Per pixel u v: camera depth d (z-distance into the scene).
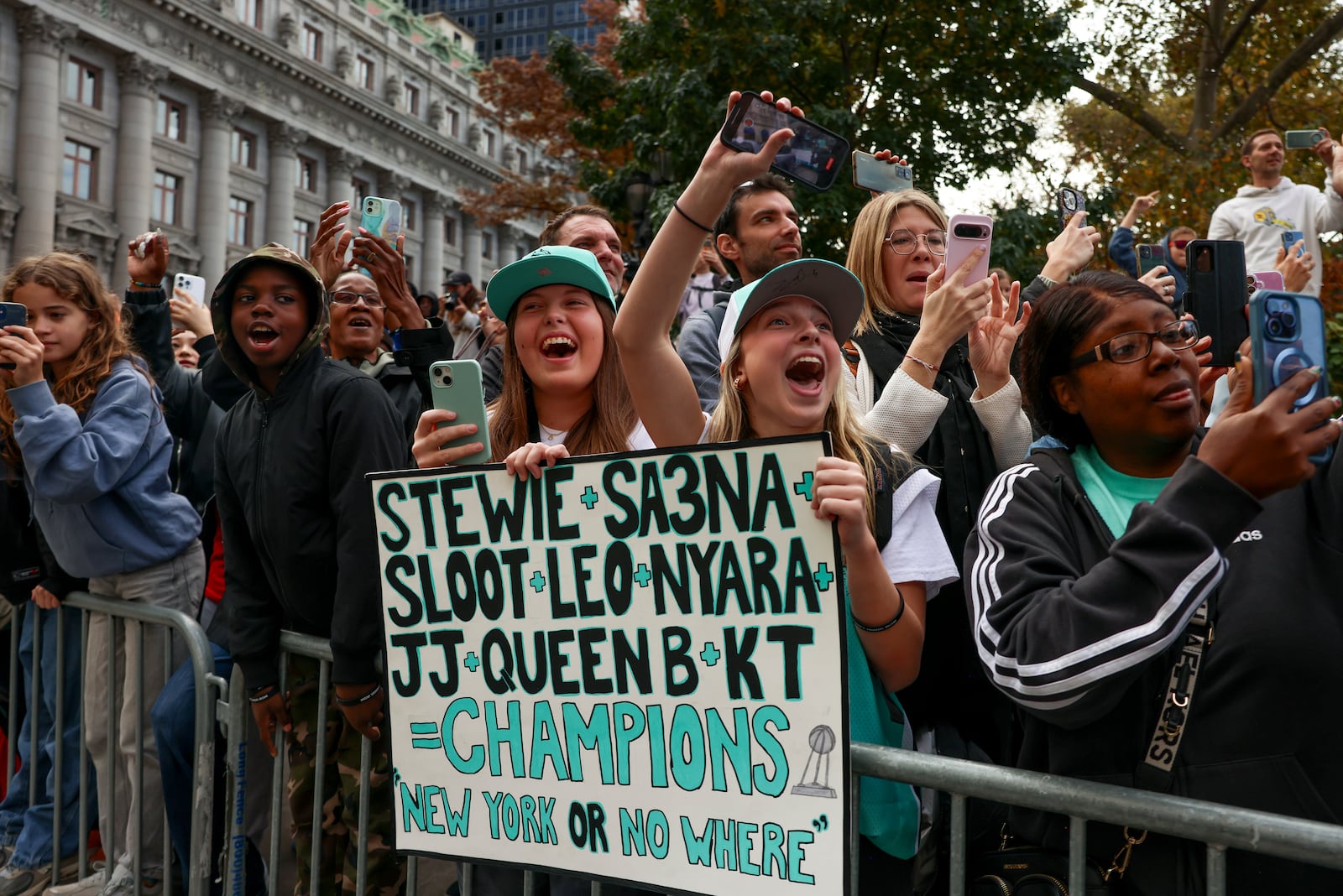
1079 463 1.80
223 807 3.07
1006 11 13.00
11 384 3.25
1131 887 1.58
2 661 4.29
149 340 3.85
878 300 2.83
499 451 2.55
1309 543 1.52
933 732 2.25
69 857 3.57
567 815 1.94
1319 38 14.78
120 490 3.22
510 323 2.55
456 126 55.09
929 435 2.47
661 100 12.62
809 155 2.05
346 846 2.80
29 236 34.12
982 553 1.72
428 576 2.09
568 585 1.96
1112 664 1.40
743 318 2.08
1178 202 12.57
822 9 12.57
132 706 3.26
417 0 95.81
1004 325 2.49
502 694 2.01
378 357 4.02
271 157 43.88
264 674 2.76
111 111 37.12
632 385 2.18
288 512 2.65
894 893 1.93
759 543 1.81
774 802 1.76
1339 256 9.34
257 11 42.47
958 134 13.60
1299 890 1.46
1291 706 1.46
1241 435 1.37
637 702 1.89
